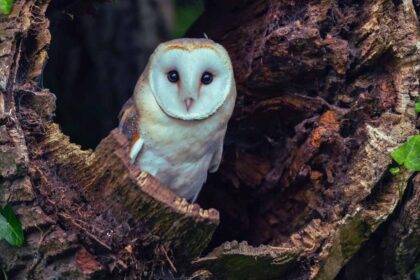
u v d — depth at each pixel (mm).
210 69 6672
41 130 5773
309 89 7402
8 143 5445
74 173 5715
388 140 6289
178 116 6637
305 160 7137
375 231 6582
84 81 11195
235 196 8414
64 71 11109
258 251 5941
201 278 5934
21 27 5875
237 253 5836
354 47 6883
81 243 5441
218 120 6844
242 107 7984
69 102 11148
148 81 6770
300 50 7055
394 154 6023
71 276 5355
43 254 5371
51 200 5531
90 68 11172
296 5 7215
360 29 6758
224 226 8562
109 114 11188
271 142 8000
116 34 11203
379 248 6645
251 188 8164
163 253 5656
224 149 8297
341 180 6672
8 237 5309
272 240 7969
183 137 6762
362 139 6637
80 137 11102
